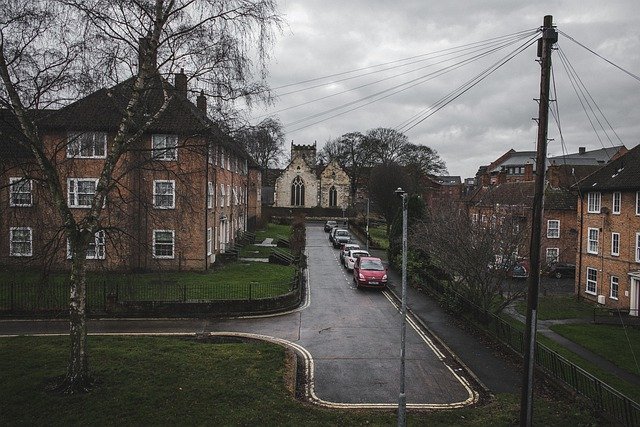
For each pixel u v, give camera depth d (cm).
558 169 5044
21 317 2031
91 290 2281
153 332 1906
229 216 3997
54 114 1305
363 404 1330
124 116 1288
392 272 3597
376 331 2064
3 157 1279
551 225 4453
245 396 1273
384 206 6147
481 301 2255
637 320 2578
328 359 1692
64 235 1331
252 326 2066
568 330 2370
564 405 1334
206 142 1378
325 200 8488
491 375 1577
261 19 1258
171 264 2966
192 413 1159
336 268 3784
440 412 1279
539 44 1205
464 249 2192
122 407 1159
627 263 2894
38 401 1163
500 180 5853
